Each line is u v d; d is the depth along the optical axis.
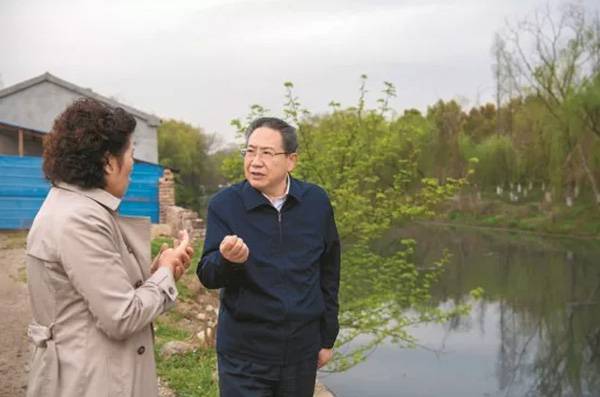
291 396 2.60
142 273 2.09
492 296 16.23
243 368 2.54
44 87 20.77
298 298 2.54
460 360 10.45
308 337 2.60
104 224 1.91
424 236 31.41
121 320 1.84
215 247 2.55
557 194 35.81
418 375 9.38
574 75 33.91
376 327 7.62
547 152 35.91
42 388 1.88
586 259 23.64
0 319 6.10
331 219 2.76
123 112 2.06
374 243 8.98
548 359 11.12
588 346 11.98
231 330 2.58
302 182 2.76
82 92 21.06
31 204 14.05
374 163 7.44
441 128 45.03
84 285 1.82
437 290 16.61
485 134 55.06
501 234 33.78
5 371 4.63
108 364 1.90
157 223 15.84
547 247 27.69
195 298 7.92
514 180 42.59
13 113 20.41
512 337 12.38
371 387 8.67
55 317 1.89
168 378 4.89
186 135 52.50
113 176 2.02
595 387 9.77
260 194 2.58
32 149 18.84
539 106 36.38
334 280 2.80
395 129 7.58
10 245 11.59
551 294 16.69
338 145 7.30
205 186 53.12
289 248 2.58
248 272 2.50
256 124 2.65
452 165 42.53
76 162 1.92
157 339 5.96
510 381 9.64
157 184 15.90
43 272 1.88
